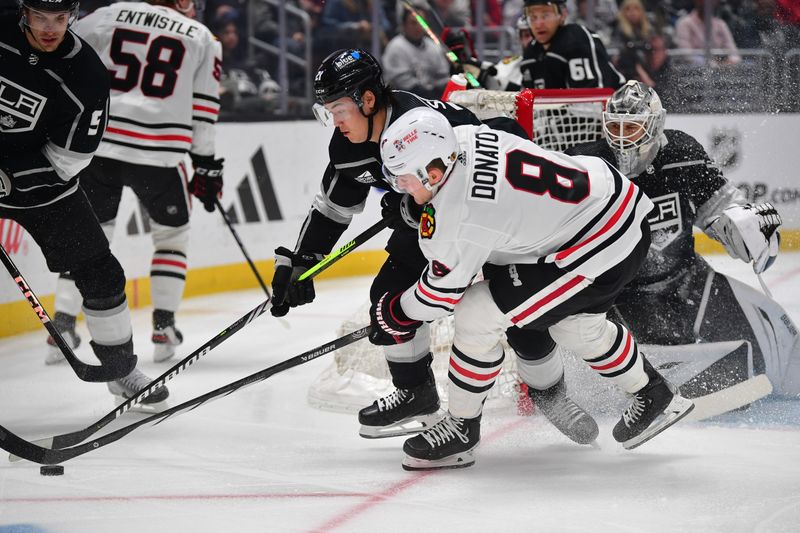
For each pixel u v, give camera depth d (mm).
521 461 5164
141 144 7512
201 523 4285
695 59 13703
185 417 6207
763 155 13484
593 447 5355
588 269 4621
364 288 11602
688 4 13938
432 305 4621
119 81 7496
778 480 4723
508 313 4762
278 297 5141
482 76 8008
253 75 12750
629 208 4715
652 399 5039
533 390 5332
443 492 4672
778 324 6215
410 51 13266
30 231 5801
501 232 4449
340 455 5359
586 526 4164
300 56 12984
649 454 5211
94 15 7672
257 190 11570
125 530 4207
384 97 4719
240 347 8539
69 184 5715
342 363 6484
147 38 7527
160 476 4988
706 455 5168
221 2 12477
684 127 13188
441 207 4379
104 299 5914
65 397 6777
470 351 4883
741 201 5973
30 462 5238
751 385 5844
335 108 4660
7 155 5555
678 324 6086
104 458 5320
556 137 6848
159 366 7840
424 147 4266
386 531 4156
